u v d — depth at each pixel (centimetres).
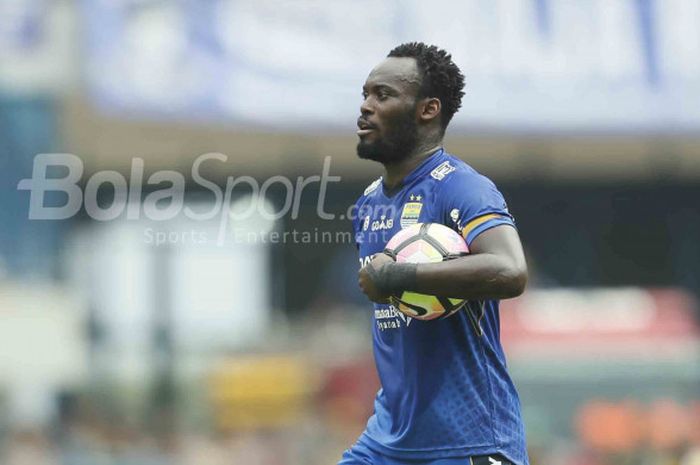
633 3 6719
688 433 4650
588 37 6712
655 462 4622
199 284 6881
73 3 6184
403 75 2016
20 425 5128
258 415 5681
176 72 6272
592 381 4822
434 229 1930
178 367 5988
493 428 1991
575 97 6681
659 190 7381
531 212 7650
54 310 5856
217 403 5694
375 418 2108
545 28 6669
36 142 6159
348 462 2094
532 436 4694
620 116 6700
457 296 1861
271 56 6369
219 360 6100
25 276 6119
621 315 5222
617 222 7725
